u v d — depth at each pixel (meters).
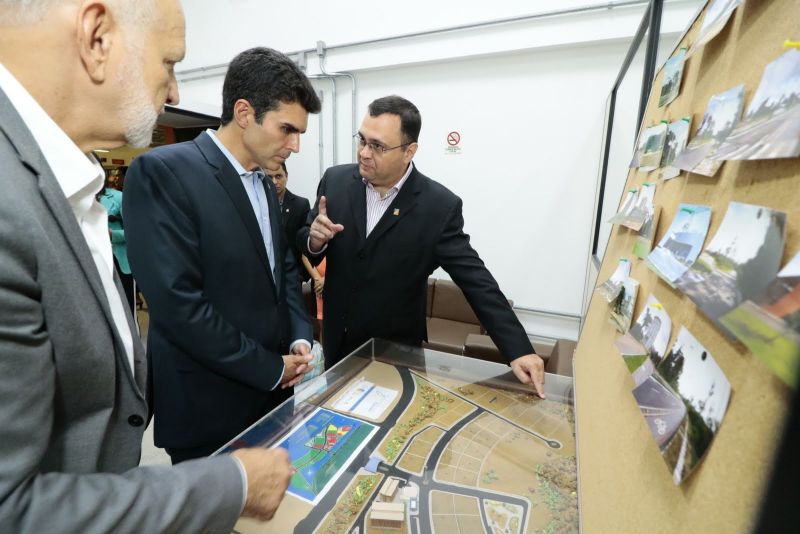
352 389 0.96
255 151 1.04
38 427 0.39
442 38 2.80
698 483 0.30
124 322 0.64
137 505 0.42
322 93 3.39
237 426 1.13
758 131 0.31
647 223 0.61
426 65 2.97
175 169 0.95
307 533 0.58
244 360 1.01
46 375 0.40
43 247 0.41
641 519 0.39
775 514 0.20
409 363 1.10
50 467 0.49
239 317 1.07
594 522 0.50
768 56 0.35
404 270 1.41
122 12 0.46
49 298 0.43
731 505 0.26
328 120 3.44
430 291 3.12
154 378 1.10
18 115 0.43
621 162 1.97
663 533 0.34
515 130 2.77
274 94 0.96
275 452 0.58
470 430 0.81
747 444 0.26
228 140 1.05
